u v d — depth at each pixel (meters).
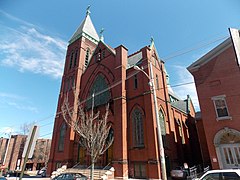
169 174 21.31
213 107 18.61
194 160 30.89
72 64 40.00
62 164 29.42
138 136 22.50
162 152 12.90
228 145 16.98
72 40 43.78
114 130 23.78
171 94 41.59
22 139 60.59
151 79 15.99
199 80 20.30
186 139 31.05
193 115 37.91
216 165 16.94
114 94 26.39
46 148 64.44
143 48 26.47
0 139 60.53
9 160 57.41
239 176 8.67
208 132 18.27
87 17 46.50
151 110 21.92
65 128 33.03
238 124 16.75
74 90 33.66
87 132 21.33
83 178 18.50
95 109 28.89
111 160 23.78
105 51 32.50
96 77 32.59
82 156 28.12
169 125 25.41
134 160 21.55
